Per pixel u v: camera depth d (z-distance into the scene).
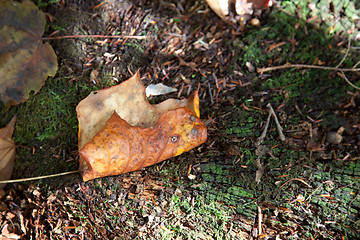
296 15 0.48
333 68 0.46
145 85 0.47
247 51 0.48
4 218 0.45
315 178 0.44
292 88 0.47
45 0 0.47
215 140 0.46
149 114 0.45
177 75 0.47
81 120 0.44
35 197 0.46
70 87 0.47
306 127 0.46
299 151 0.45
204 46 0.48
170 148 0.43
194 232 0.44
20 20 0.45
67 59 0.47
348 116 0.45
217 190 0.45
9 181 0.45
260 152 0.45
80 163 0.44
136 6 0.49
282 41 0.48
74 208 0.45
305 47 0.47
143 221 0.45
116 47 0.48
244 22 0.48
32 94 0.47
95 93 0.44
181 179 0.45
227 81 0.47
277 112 0.46
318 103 0.46
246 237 0.44
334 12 0.47
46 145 0.46
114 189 0.45
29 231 0.45
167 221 0.45
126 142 0.43
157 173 0.45
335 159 0.45
